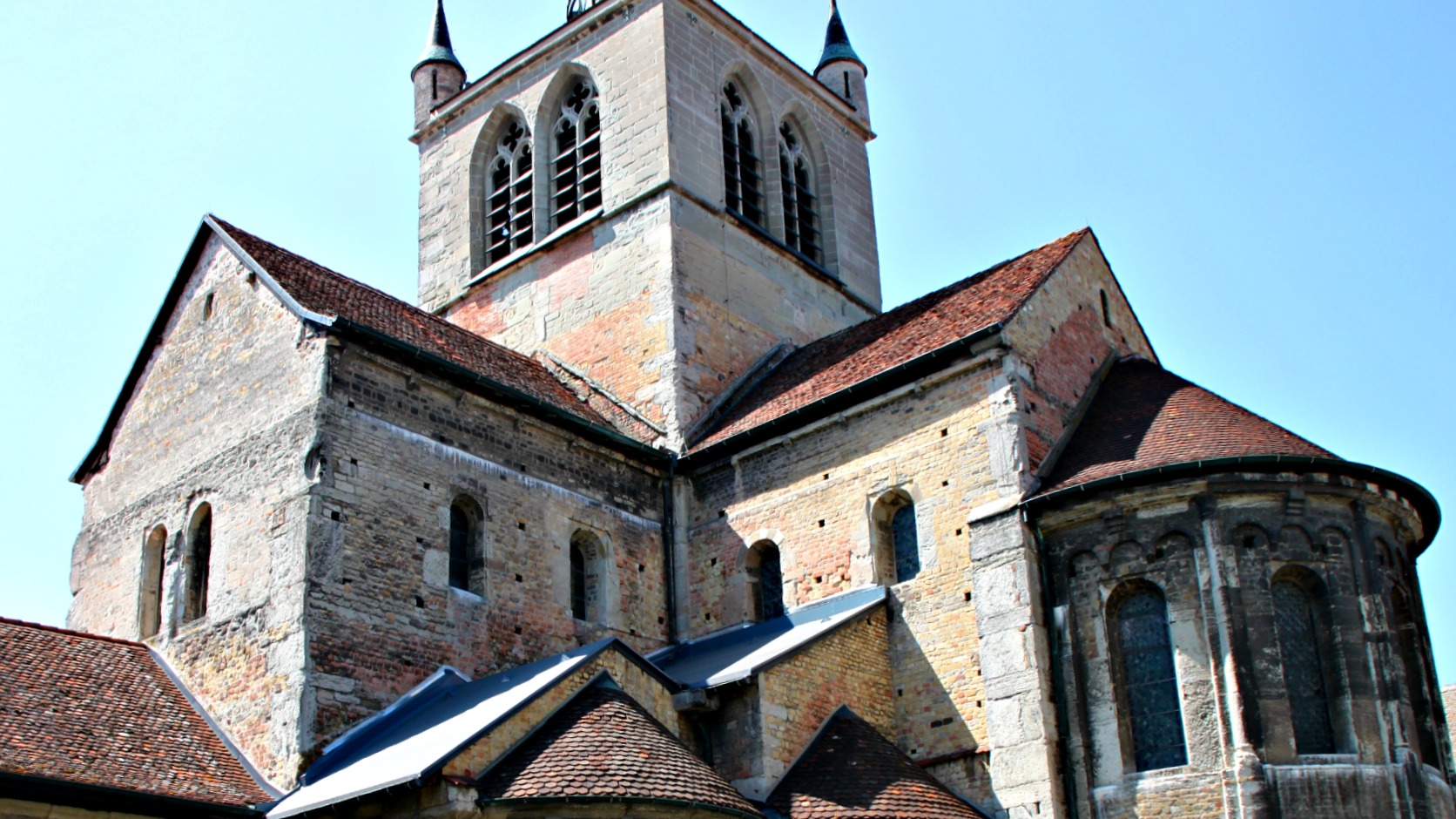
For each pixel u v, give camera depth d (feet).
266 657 77.36
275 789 73.41
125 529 92.58
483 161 127.44
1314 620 77.87
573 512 92.84
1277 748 73.87
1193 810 74.28
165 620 85.51
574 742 68.54
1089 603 80.18
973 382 87.66
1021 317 89.20
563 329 113.29
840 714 81.76
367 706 77.00
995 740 79.87
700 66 118.42
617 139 115.65
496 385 89.10
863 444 91.71
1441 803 77.15
